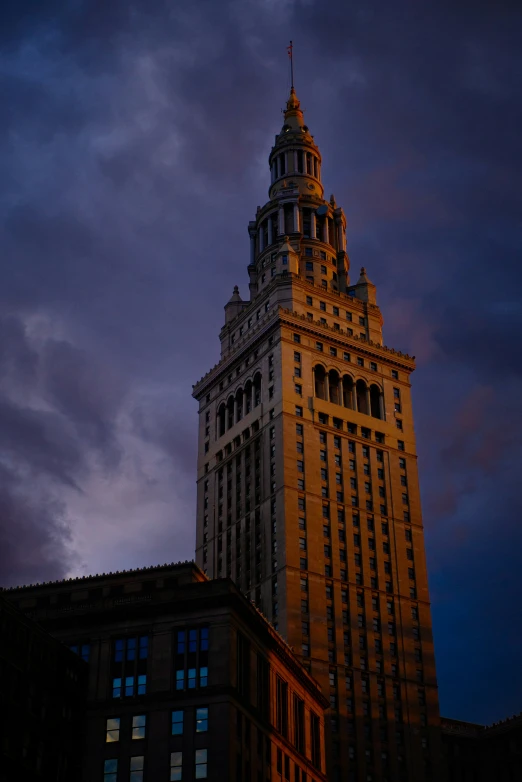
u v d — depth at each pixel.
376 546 186.00
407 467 197.50
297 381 192.00
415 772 169.12
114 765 115.88
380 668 175.00
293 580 173.62
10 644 108.69
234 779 113.69
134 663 120.94
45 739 111.19
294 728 137.75
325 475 186.88
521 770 188.00
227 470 198.00
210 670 118.44
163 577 132.88
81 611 125.25
